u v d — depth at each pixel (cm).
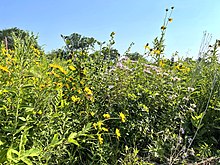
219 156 340
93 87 330
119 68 384
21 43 204
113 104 342
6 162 165
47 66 251
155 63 483
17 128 193
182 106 384
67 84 291
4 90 188
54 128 235
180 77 448
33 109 198
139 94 362
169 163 312
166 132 348
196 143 378
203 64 501
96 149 276
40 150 189
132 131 332
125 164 284
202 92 440
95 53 366
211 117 407
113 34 375
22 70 200
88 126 204
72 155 276
